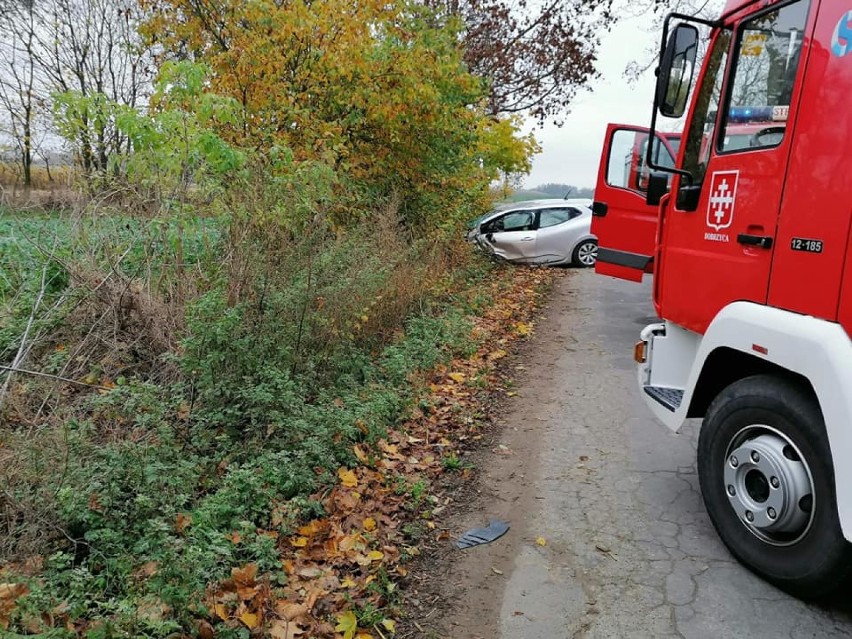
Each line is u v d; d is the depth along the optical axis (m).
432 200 11.46
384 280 7.21
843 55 2.73
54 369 4.91
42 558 3.15
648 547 3.66
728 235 3.44
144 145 6.10
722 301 3.49
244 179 6.33
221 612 2.94
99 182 6.05
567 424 5.62
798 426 2.95
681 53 3.63
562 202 15.10
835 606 3.09
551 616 3.13
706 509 3.82
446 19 12.10
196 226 6.09
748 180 3.28
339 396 5.46
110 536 3.26
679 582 3.32
